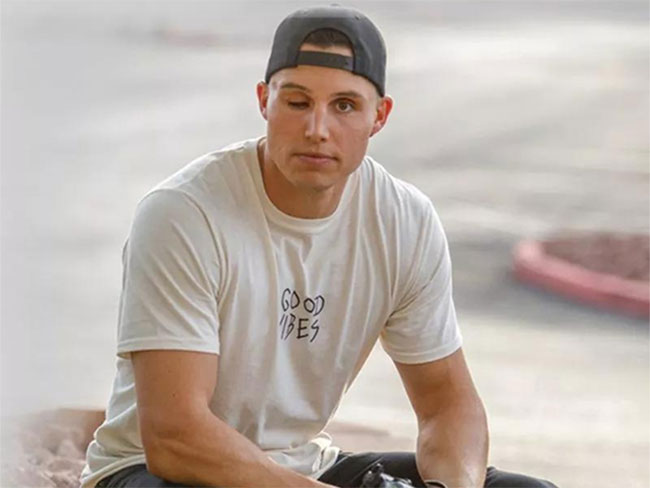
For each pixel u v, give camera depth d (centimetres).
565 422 753
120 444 368
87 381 717
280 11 2805
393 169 1542
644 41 2581
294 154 344
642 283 1100
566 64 2311
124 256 359
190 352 342
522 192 1449
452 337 398
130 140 1531
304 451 384
